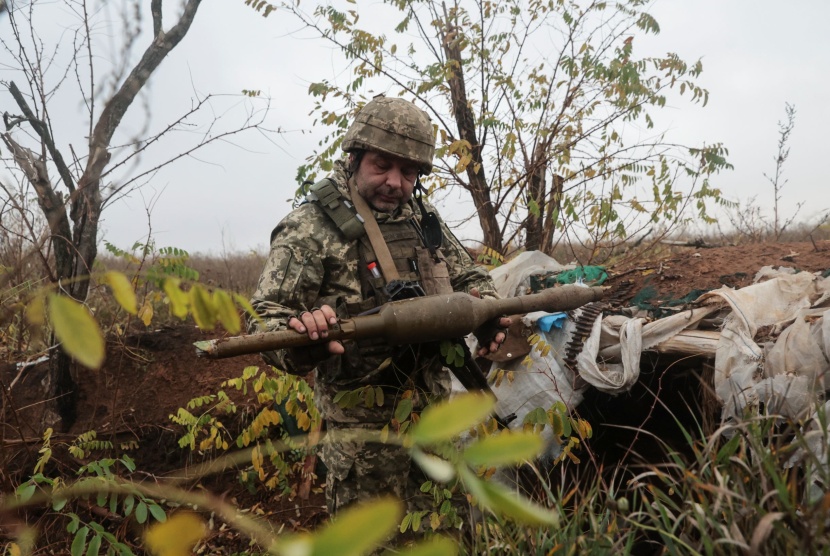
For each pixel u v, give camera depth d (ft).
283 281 8.04
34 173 11.05
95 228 11.48
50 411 12.66
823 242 13.06
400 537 8.44
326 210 8.44
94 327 1.51
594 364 10.08
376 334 7.19
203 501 2.22
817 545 4.30
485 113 18.69
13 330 13.15
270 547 2.11
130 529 9.98
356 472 8.46
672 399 10.66
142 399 13.62
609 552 5.39
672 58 17.72
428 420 1.41
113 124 11.27
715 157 17.65
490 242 18.76
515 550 5.82
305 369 7.64
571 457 8.47
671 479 5.83
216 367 14.33
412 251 8.65
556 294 8.59
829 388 7.97
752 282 11.66
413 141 8.41
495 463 1.44
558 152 18.12
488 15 18.56
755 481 5.24
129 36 9.80
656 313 10.44
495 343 8.43
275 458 11.37
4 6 2.87
